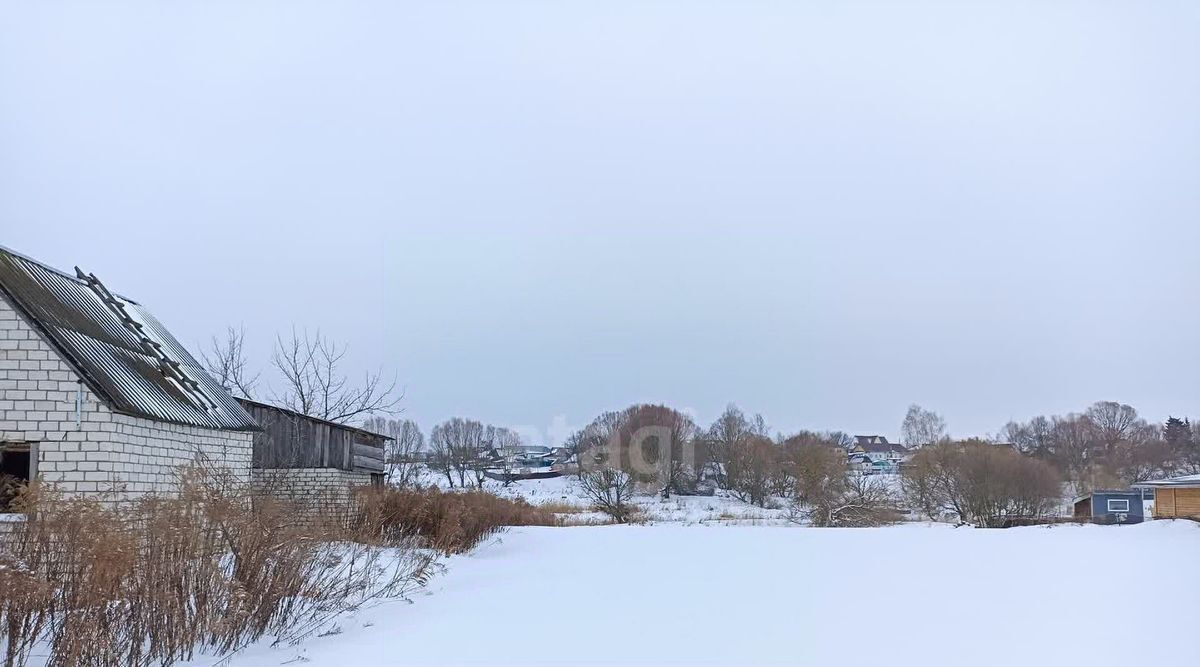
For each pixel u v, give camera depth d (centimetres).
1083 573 1512
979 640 903
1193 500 3553
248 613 878
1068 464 8019
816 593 1271
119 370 1384
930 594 1253
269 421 2161
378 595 1212
